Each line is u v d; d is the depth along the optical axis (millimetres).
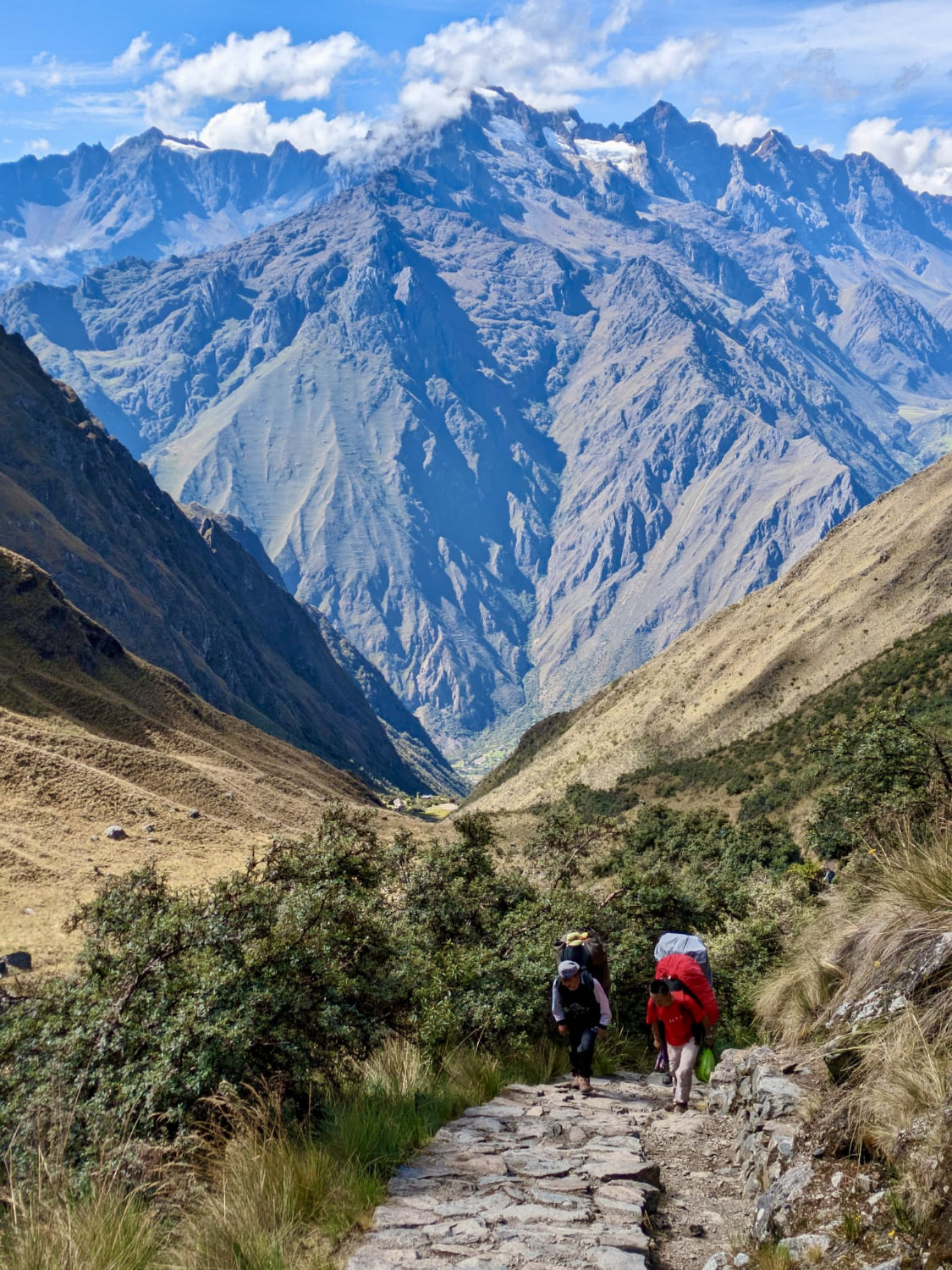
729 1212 6281
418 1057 10133
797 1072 7434
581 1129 8133
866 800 16188
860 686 94250
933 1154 4707
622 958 16703
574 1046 10453
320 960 9086
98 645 129375
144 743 113562
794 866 33781
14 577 122312
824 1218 5039
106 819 85625
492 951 14109
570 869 25156
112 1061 7934
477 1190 6496
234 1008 8125
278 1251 5422
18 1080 7816
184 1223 5922
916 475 135875
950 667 81500
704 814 74500
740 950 20734
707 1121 8500
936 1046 5379
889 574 115688
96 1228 5328
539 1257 5281
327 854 11398
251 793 110438
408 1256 5328
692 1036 9523
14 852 69938
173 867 77562
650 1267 5297
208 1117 7430
